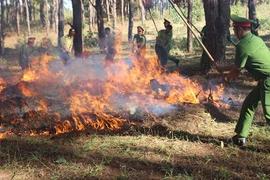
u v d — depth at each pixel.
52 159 4.39
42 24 39.69
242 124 4.70
